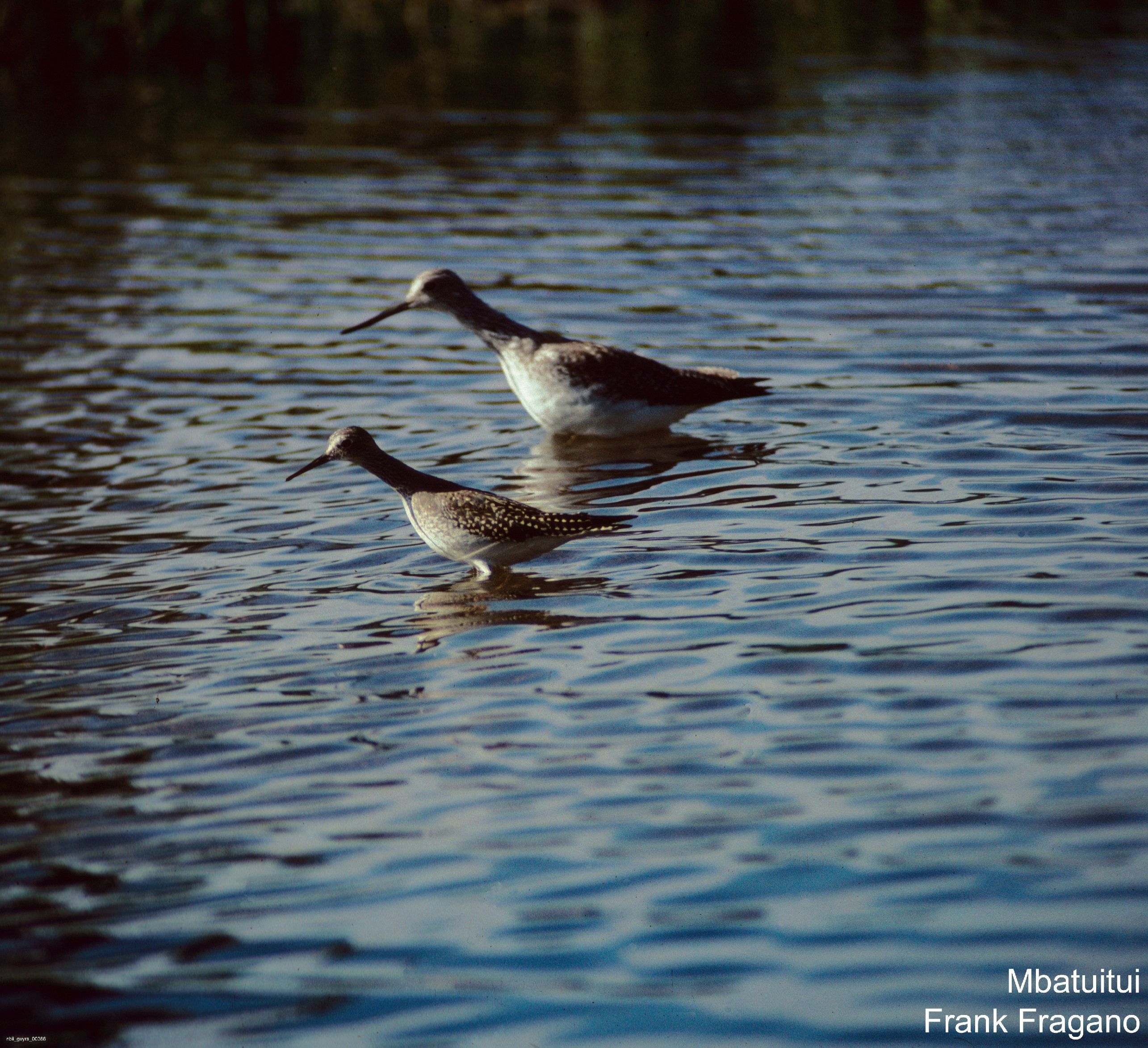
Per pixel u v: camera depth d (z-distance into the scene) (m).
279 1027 7.32
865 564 12.98
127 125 35.88
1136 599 11.94
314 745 10.20
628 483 15.49
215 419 18.14
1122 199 27.95
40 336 21.42
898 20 52.00
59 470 16.42
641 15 52.00
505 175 30.72
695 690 10.75
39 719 10.72
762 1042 7.07
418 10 50.84
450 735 10.26
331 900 8.35
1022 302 21.80
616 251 25.23
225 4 43.00
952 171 30.55
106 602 12.88
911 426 16.88
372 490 15.77
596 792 9.39
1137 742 9.64
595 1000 7.42
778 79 40.97
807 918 7.97
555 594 12.70
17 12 40.06
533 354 17.00
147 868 8.74
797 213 27.59
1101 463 15.38
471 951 7.84
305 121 36.09
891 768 9.51
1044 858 8.38
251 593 13.05
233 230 26.98
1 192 29.84
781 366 19.39
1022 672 10.75
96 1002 7.54
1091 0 56.34
